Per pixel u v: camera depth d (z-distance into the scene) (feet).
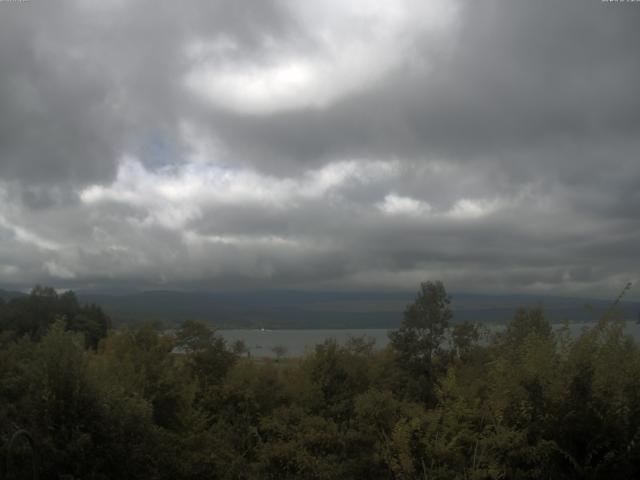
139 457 31.53
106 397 31.71
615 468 25.54
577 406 26.30
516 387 28.14
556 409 26.73
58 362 30.78
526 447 26.40
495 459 27.30
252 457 39.96
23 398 30.53
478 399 29.89
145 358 43.88
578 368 27.25
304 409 43.39
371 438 32.50
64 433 29.14
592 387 26.78
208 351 53.01
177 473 34.50
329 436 33.81
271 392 48.65
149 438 32.86
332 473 31.53
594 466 26.11
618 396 26.43
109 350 47.37
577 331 29.99
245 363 52.85
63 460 28.53
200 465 36.04
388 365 58.13
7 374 35.58
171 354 51.21
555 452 26.48
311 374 49.08
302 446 33.73
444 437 28.78
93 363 36.35
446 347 71.77
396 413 33.17
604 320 28.91
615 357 27.76
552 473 26.27
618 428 25.81
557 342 29.94
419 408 32.07
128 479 30.99
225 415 47.03
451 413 29.50
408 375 65.72
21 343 40.40
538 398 27.17
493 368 31.73
